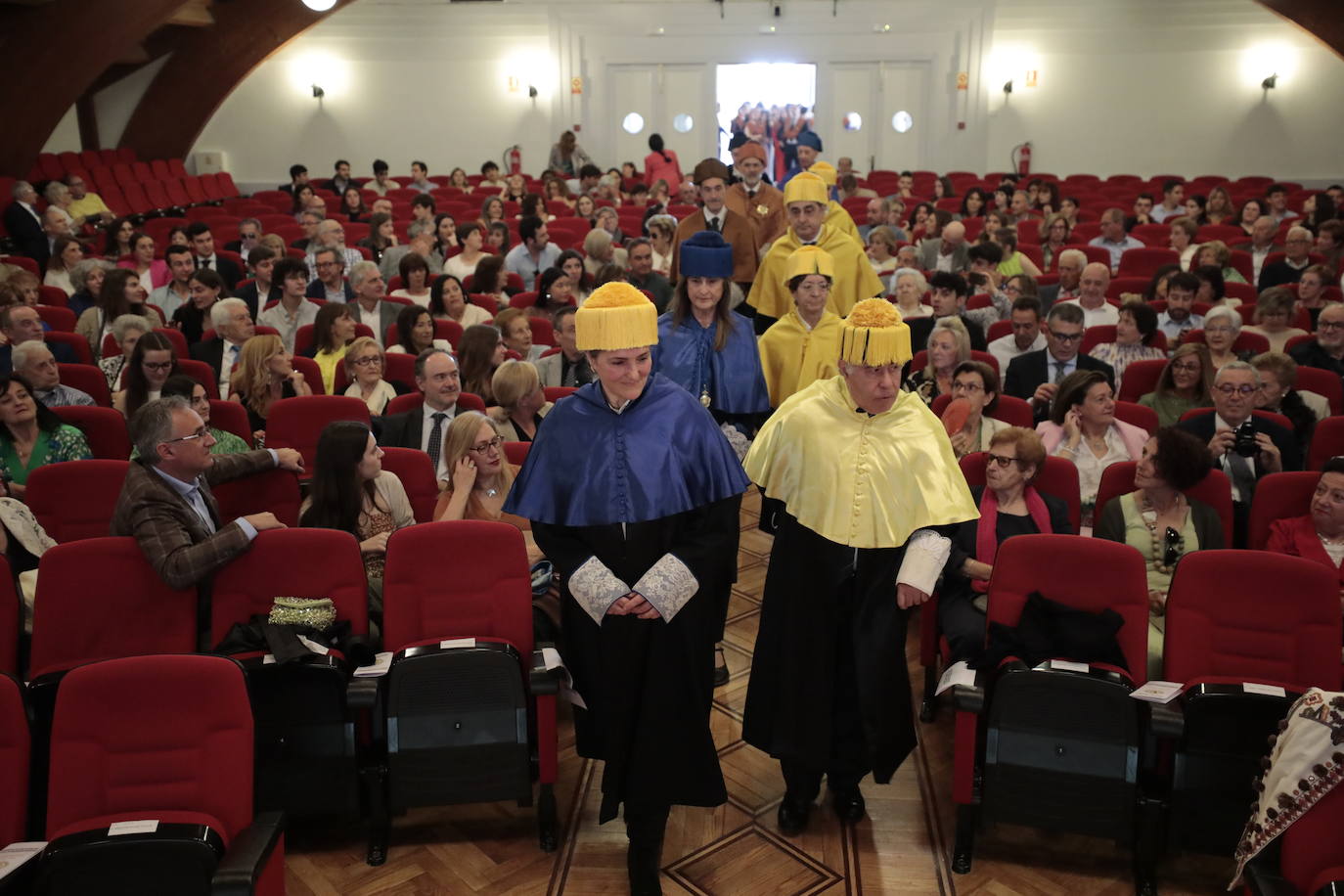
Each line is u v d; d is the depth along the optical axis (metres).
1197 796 2.76
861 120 17.92
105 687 2.37
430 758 2.91
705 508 2.65
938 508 2.73
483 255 8.24
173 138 16.92
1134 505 3.72
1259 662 2.96
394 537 3.13
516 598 3.14
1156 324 5.69
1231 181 15.83
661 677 2.63
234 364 5.79
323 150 18.59
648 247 6.90
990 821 2.89
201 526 3.27
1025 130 17.77
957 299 6.25
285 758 2.90
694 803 2.71
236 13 16.34
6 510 3.62
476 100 18.25
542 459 2.66
